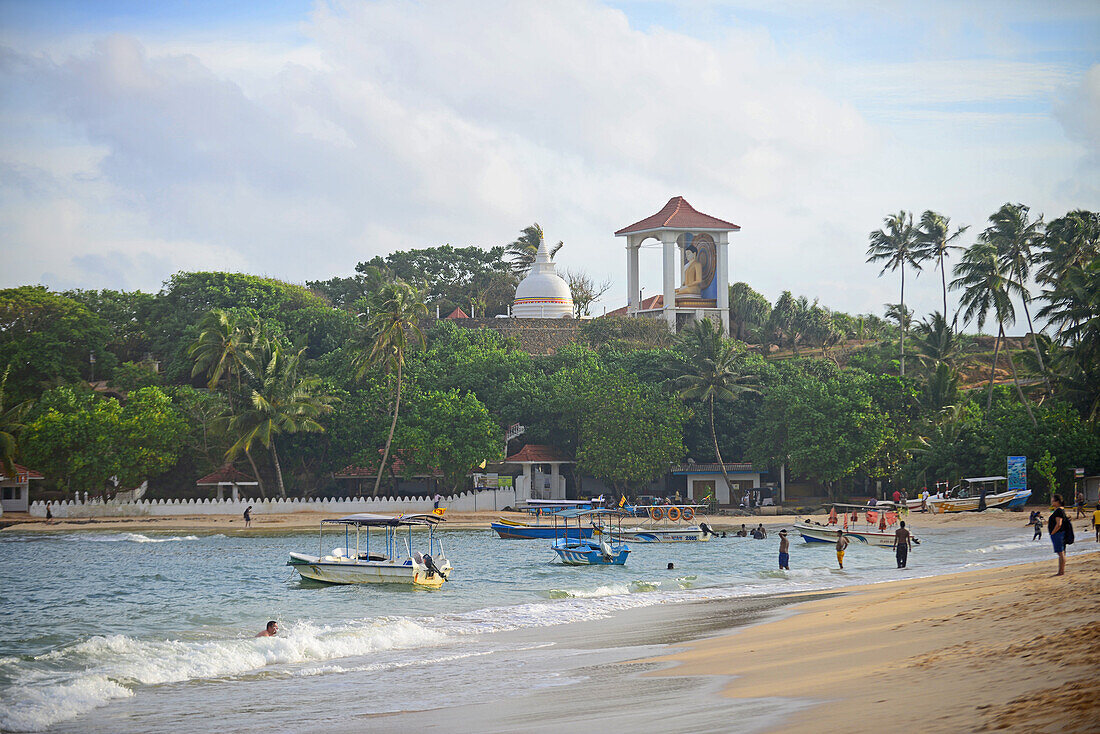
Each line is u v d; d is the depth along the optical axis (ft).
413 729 47.37
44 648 87.51
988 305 304.91
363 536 232.53
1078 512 230.07
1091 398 273.13
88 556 182.39
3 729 55.36
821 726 37.09
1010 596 78.59
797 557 180.86
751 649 67.05
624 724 43.11
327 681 66.95
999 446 269.23
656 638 80.48
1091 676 38.63
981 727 32.81
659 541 220.43
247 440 274.57
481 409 290.15
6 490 282.36
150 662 74.33
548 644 80.89
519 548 204.74
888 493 309.42
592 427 295.07
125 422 269.64
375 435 290.97
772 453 306.76
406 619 100.32
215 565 166.81
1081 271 274.36
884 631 67.36
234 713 56.75
